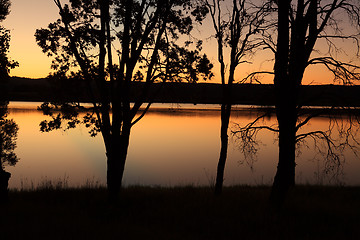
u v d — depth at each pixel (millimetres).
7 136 23312
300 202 14148
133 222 10844
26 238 8461
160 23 15367
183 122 107188
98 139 79812
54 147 60156
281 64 13289
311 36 13484
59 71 14594
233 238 9391
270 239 9312
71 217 10852
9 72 20875
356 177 28812
